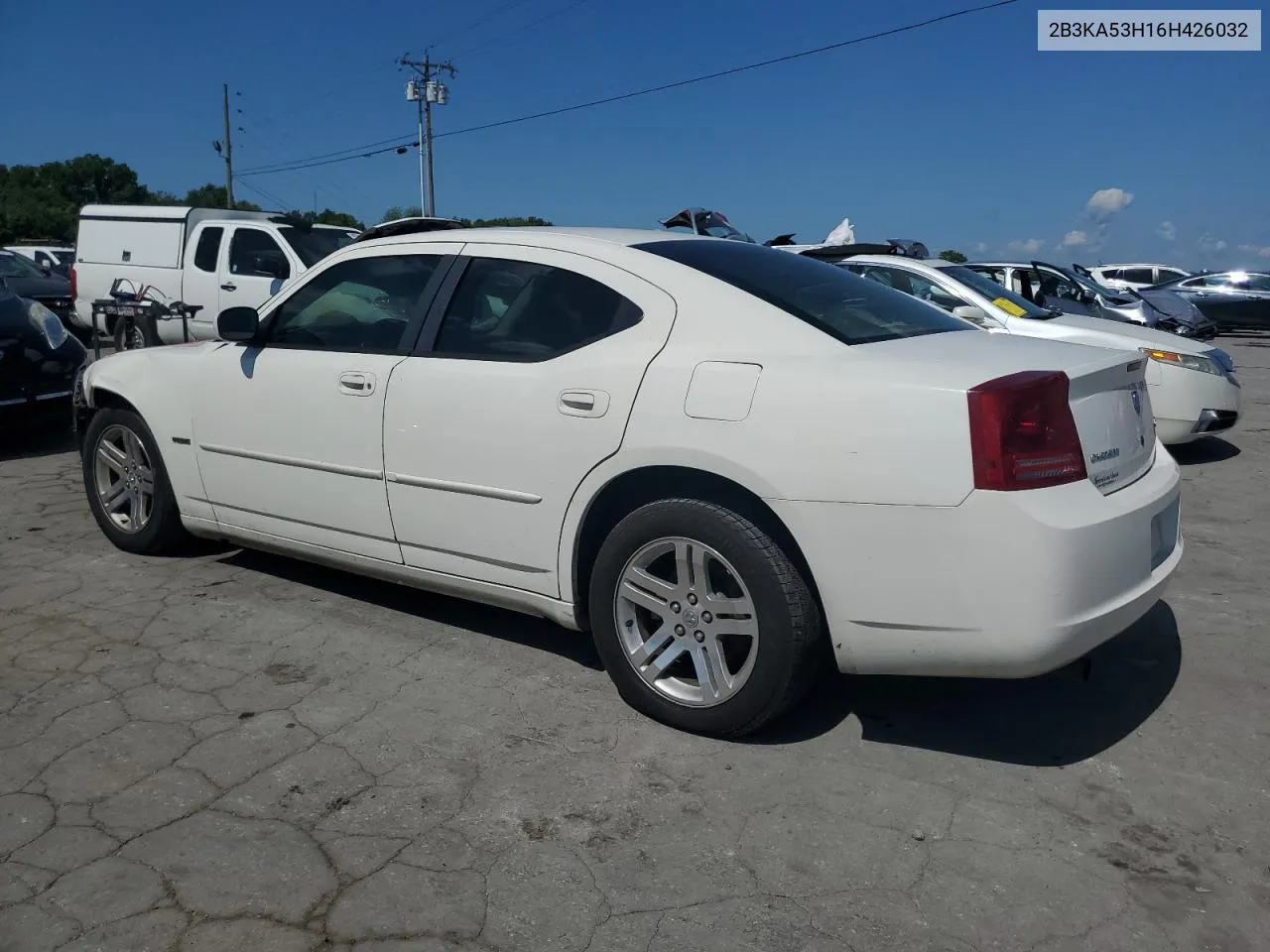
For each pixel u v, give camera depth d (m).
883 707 3.51
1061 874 2.60
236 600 4.51
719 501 3.17
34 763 3.10
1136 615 3.00
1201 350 7.94
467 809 2.88
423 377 3.74
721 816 2.85
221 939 2.34
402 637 4.13
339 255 4.26
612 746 3.24
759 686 3.10
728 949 2.32
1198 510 6.41
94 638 4.07
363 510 3.98
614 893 2.51
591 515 3.42
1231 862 2.65
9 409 7.09
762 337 3.18
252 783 2.99
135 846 2.68
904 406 2.82
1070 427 2.86
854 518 2.87
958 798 2.95
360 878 2.56
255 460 4.33
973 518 2.74
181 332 12.28
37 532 5.55
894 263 8.81
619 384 3.26
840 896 2.51
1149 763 3.15
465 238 3.93
